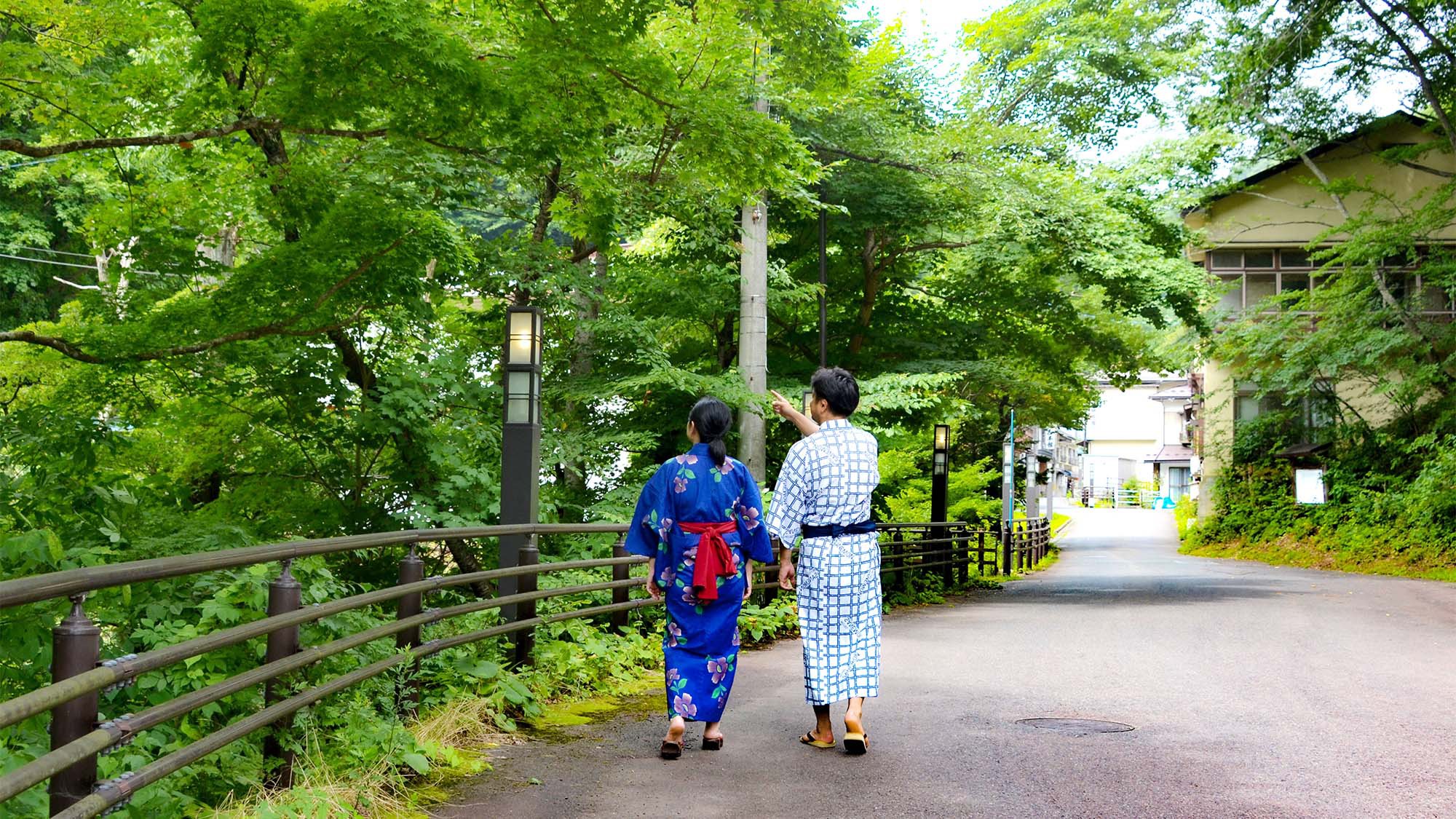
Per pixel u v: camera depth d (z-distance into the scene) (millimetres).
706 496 4730
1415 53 22422
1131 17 23422
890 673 7129
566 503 11781
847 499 4781
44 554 3816
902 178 16359
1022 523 24078
